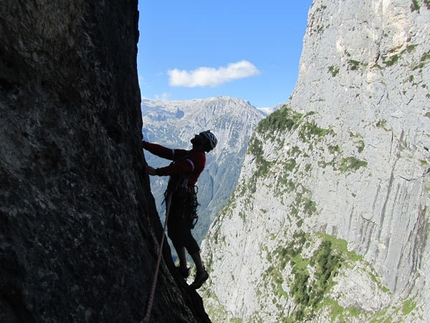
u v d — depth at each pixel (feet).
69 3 18.72
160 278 25.30
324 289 323.78
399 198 290.35
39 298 14.83
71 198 18.21
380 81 321.32
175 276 28.63
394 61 313.53
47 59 17.88
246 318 398.42
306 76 446.19
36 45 17.19
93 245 18.43
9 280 13.94
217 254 491.72
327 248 338.75
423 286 267.59
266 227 418.92
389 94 312.09
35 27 16.90
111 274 18.90
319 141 382.83
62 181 17.99
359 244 318.24
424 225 275.18
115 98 23.07
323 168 366.22
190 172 26.48
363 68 341.00
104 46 21.83
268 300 369.30
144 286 21.43
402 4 310.86
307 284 337.31
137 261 21.54
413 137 287.89
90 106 20.80
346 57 365.81
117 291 19.07
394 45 318.24
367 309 292.81
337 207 344.28
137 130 26.30
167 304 24.57
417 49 300.61
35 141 16.98
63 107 18.92
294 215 387.75
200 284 30.17
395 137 302.04
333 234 346.33
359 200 320.91
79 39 19.72
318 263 337.93
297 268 353.92
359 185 323.57
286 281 358.43
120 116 23.63
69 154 18.72
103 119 22.03
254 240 431.84
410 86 293.64
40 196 16.47
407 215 283.79
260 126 499.92
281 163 426.51
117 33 23.65
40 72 17.61
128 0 25.90
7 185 14.99
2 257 13.87
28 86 17.10
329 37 401.90
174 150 28.99
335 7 395.96
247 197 467.11
